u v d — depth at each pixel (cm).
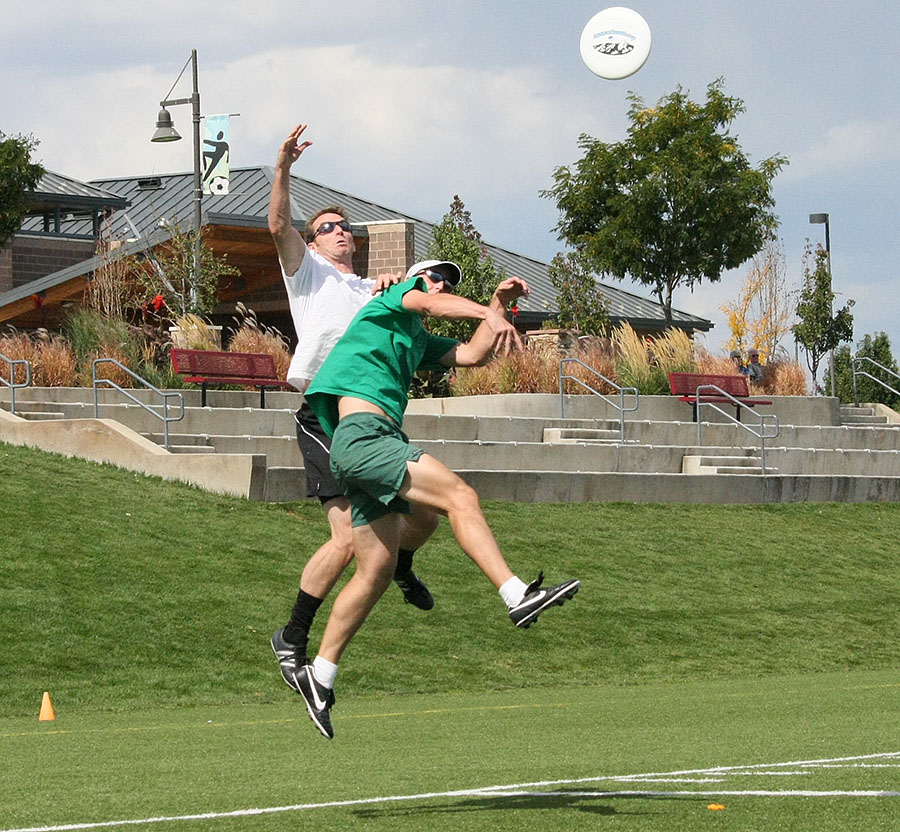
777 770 897
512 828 662
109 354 3556
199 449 2959
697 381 4047
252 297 5953
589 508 3092
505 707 1555
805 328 5931
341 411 792
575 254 5372
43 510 2370
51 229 6644
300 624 891
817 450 3909
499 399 3731
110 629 1916
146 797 804
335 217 1017
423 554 2527
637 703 1564
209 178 4678
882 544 3209
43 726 1388
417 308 793
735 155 5284
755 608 2544
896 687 1739
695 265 5297
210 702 1677
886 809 715
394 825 674
